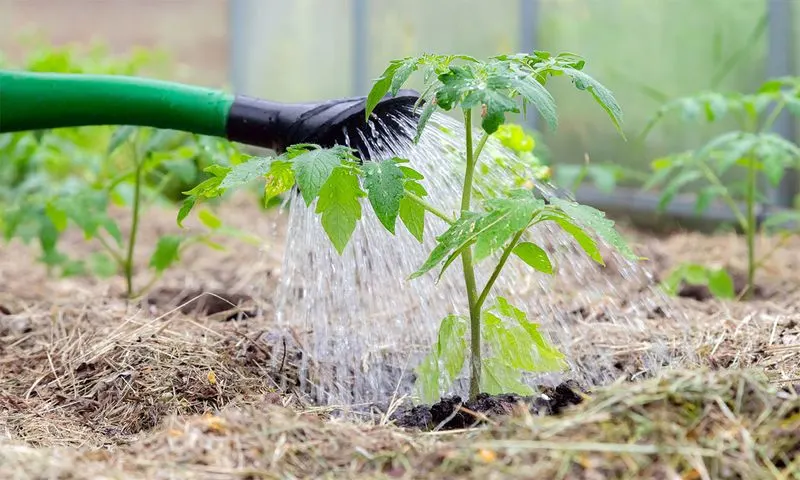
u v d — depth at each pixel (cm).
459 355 199
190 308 232
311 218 208
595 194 322
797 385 196
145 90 212
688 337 214
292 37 392
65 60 264
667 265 263
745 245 277
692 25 301
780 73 289
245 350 211
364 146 206
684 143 307
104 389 206
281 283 219
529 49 327
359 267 209
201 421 189
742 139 236
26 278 266
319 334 211
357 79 370
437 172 208
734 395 187
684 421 184
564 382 198
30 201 254
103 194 241
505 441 184
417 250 208
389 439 189
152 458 186
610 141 320
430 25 349
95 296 239
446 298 211
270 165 194
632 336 215
